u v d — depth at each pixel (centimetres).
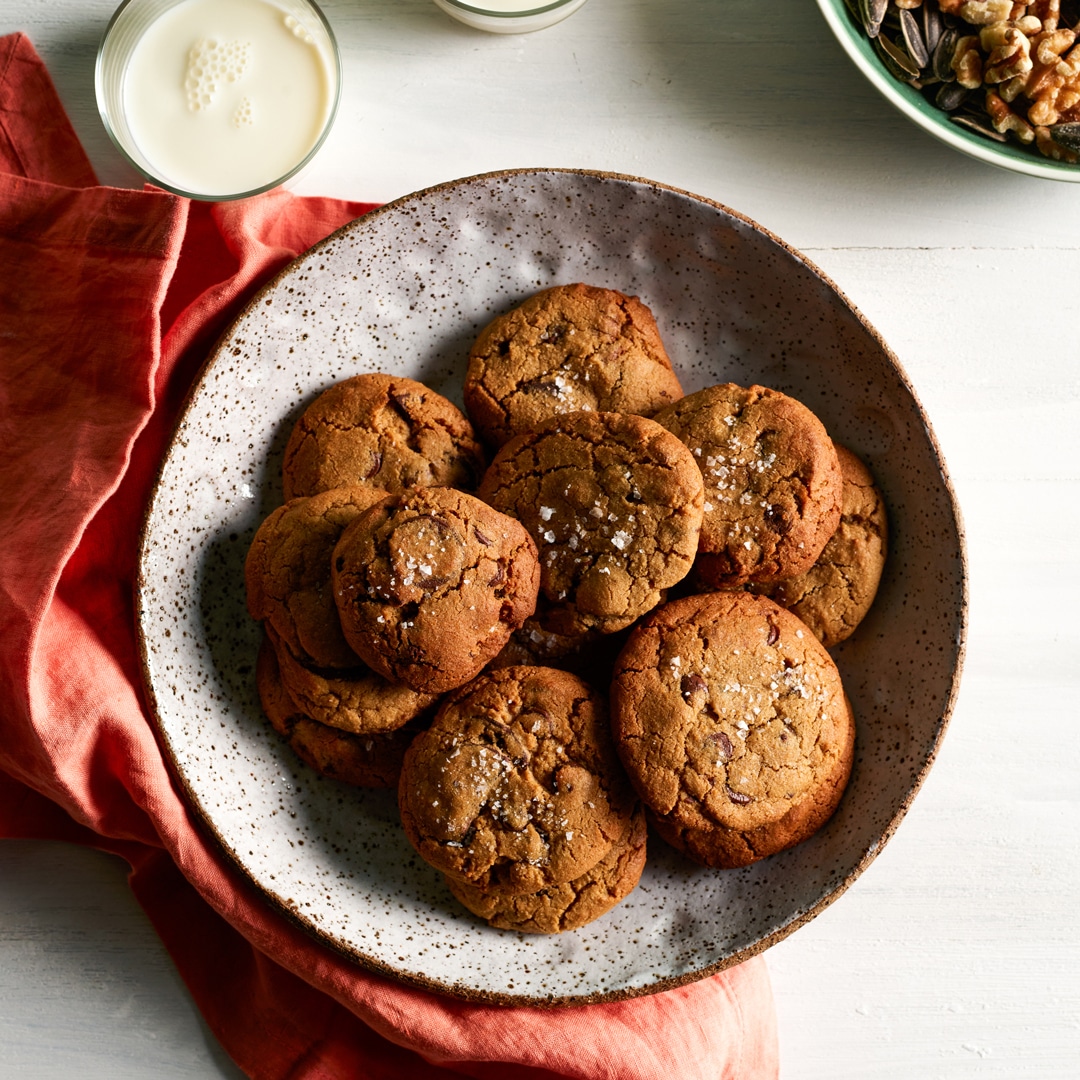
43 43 66
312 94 65
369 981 61
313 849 63
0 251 64
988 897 67
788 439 62
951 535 62
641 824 62
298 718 62
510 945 62
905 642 63
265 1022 65
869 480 64
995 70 64
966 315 68
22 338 64
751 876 63
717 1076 63
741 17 67
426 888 63
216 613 63
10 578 61
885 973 67
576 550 60
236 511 64
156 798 61
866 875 67
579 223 64
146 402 62
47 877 66
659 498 60
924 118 64
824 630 63
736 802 60
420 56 67
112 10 66
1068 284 68
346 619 59
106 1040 66
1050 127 65
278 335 63
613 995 60
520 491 61
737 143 67
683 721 60
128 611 64
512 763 60
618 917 63
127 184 67
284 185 66
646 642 61
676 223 64
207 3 65
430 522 59
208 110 65
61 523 61
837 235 68
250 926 61
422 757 60
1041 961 67
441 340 66
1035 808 67
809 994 67
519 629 62
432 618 59
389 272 64
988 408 68
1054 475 68
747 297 65
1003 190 67
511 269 65
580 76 67
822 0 63
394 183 67
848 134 67
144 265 63
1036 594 67
